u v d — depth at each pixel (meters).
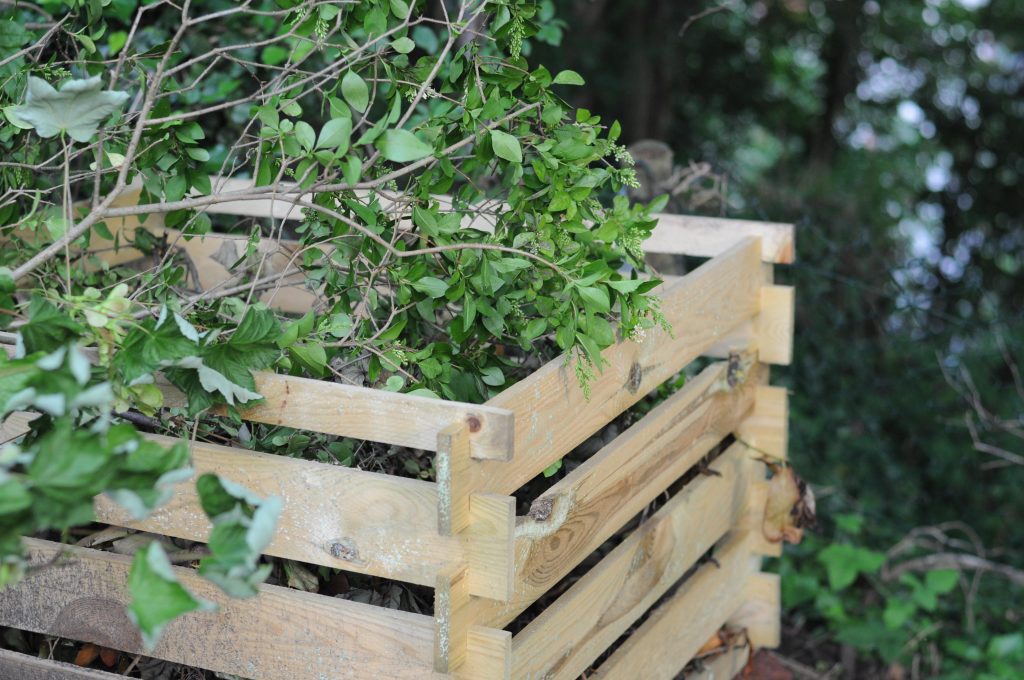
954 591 4.37
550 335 2.36
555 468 2.11
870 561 3.88
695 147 11.22
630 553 2.37
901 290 5.02
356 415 1.82
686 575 2.94
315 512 1.89
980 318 6.70
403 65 2.33
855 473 5.36
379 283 2.52
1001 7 11.12
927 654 3.93
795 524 3.09
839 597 4.11
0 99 2.39
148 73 3.00
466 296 2.07
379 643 1.90
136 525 2.03
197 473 1.95
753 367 3.02
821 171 9.62
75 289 2.59
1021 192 10.62
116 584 2.06
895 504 5.20
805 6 11.30
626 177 2.22
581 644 2.20
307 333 1.95
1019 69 10.99
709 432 2.74
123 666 2.27
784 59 11.76
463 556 1.80
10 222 2.50
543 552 2.00
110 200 2.03
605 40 9.59
